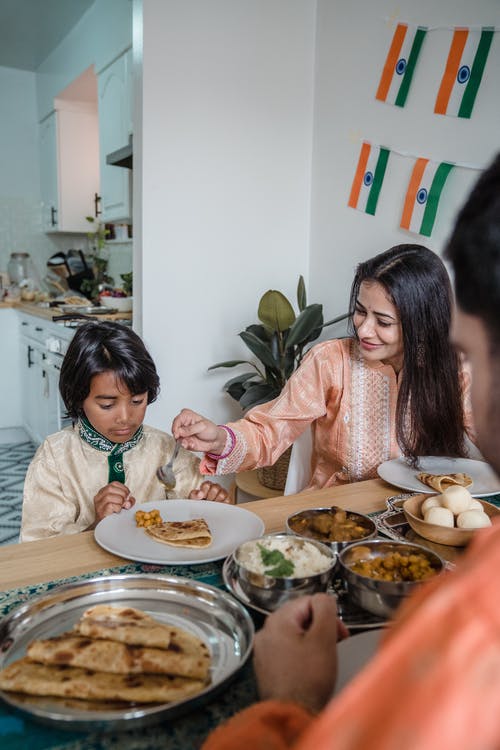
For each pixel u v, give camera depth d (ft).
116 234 13.39
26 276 15.67
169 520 3.41
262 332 7.55
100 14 11.07
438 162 6.31
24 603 2.35
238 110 7.75
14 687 1.87
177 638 2.11
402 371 4.48
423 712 0.81
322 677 1.70
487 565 0.93
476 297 1.09
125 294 11.69
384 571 2.57
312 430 5.30
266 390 7.15
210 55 7.46
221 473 4.34
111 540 3.05
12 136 15.85
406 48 6.62
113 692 1.85
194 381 8.04
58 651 1.99
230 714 1.88
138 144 7.40
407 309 4.09
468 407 4.53
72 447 4.30
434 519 3.19
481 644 0.85
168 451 4.58
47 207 15.65
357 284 4.46
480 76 5.80
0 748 1.72
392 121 6.92
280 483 7.09
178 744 1.75
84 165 14.76
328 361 4.86
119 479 4.34
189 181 7.59
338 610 2.44
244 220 8.03
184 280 7.75
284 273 8.45
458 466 4.39
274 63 7.89
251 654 2.10
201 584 2.49
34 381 12.56
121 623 2.17
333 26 7.74
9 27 12.64
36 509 4.18
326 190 8.11
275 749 1.37
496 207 1.08
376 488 4.11
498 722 0.81
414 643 0.90
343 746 0.86
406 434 4.50
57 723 1.70
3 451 13.24
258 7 7.67
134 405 4.09
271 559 2.55
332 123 7.91
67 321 9.96
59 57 13.79
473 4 5.82
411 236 6.73
